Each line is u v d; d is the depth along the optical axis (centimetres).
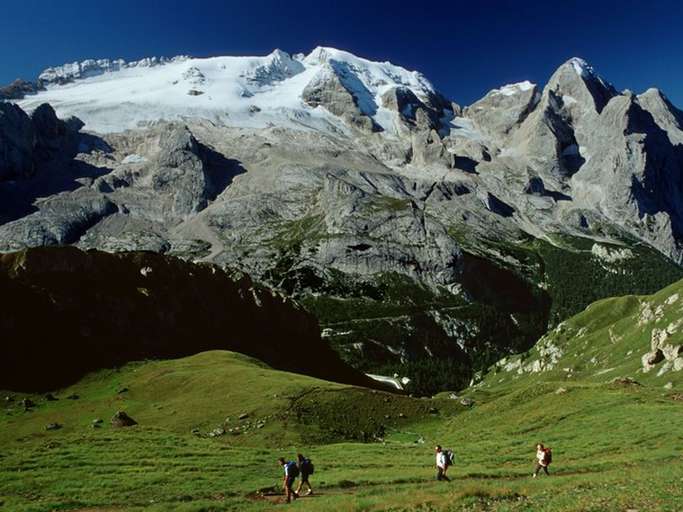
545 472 4938
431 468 5631
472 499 3597
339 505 3681
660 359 14762
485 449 6794
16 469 5169
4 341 12681
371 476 5150
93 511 4181
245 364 12875
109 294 15175
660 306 18712
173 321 15775
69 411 10756
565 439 6719
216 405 10031
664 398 7919
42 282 14438
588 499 3112
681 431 6069
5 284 13800
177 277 17025
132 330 14750
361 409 9812
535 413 8269
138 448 5925
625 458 5281
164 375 12225
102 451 5803
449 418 9931
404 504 3572
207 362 12988
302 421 8956
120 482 4816
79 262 15325
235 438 8469
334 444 7694
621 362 18362
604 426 6900
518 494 3778
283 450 6744
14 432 9638
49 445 5984
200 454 5888
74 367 12988
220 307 17500
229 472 5266
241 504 4241
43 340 13175
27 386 11994
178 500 4431
